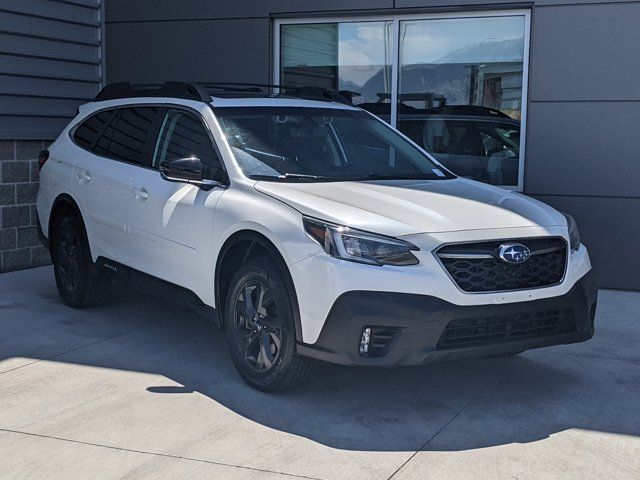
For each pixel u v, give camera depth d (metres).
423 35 8.46
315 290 4.45
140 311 6.82
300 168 5.43
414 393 5.02
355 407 4.76
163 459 4.01
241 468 3.93
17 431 4.32
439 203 4.93
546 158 7.95
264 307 4.80
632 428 4.54
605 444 4.31
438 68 8.45
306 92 6.57
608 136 7.75
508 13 8.07
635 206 7.75
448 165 8.51
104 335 6.12
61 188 6.72
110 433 4.32
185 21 9.23
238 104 5.78
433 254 4.41
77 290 6.69
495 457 4.12
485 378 5.34
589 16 7.68
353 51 8.76
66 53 8.98
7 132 8.39
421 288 4.35
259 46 8.97
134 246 5.93
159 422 4.48
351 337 4.35
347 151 5.80
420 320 4.31
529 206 5.12
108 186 6.17
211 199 5.23
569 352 5.95
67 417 4.52
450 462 4.05
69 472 3.85
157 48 9.38
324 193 4.95
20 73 8.46
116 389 4.98
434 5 8.22
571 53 7.77
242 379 5.17
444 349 4.39
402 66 8.58
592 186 7.84
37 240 8.72
